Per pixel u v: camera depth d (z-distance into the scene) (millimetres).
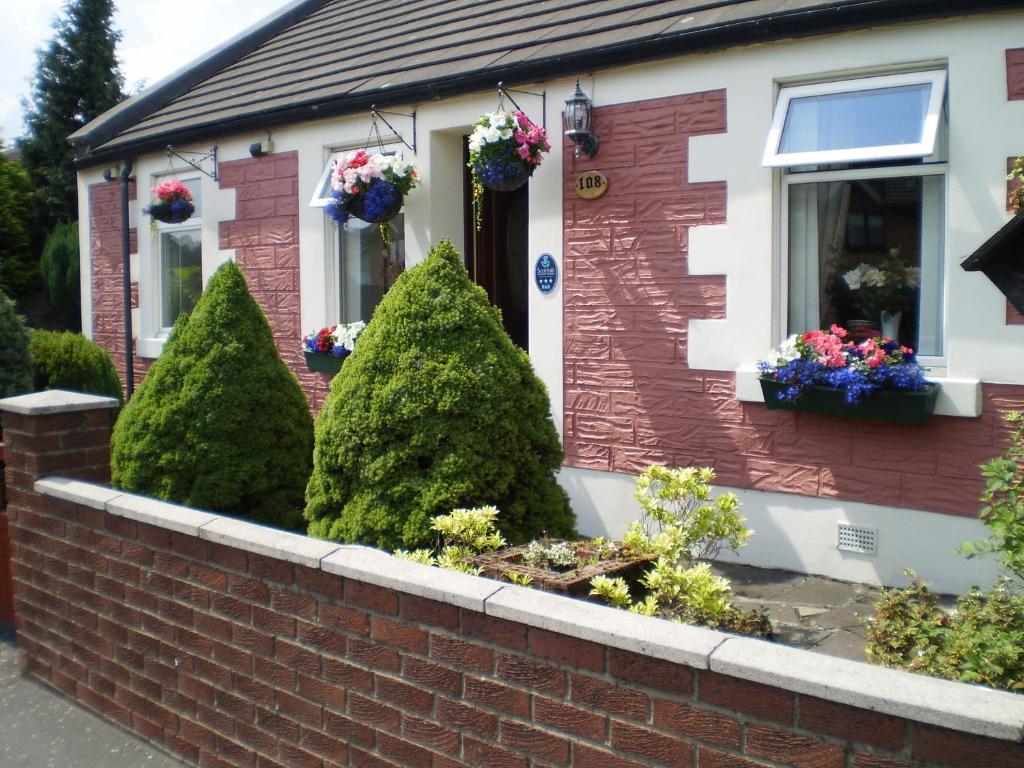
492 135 6262
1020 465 4922
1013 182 5039
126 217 10328
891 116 5410
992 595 3865
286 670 3502
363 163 7250
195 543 3891
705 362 6094
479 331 4332
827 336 5457
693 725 2377
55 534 4738
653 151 6246
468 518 3787
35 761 4121
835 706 2141
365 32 9875
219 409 5492
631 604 3459
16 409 4918
